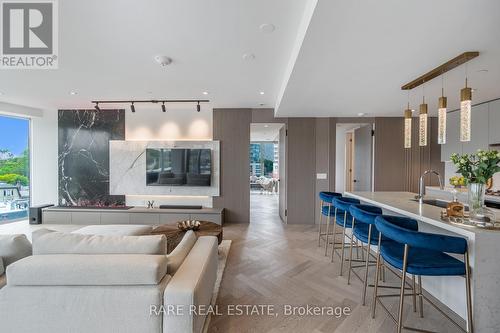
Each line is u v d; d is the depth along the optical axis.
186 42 2.37
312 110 4.46
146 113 5.27
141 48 2.50
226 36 2.25
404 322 1.94
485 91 3.20
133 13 1.93
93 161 5.33
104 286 1.42
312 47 2.04
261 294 2.36
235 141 5.16
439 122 2.46
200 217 4.81
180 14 1.94
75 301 1.41
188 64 2.87
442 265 1.66
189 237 2.18
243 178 5.17
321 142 5.11
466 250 1.57
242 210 5.19
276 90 3.90
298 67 2.45
